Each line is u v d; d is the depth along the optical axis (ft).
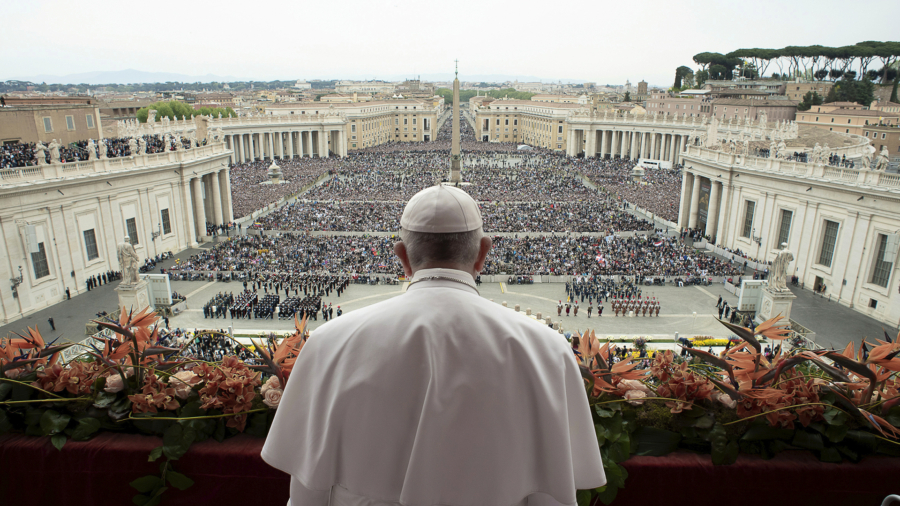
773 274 142.20
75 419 21.56
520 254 206.80
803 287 184.75
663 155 456.86
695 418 20.36
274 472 20.27
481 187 344.90
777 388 21.35
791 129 284.41
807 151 232.53
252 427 20.94
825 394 21.45
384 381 11.55
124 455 20.75
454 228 12.95
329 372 12.31
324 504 12.74
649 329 147.33
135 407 20.92
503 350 11.68
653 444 20.35
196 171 231.91
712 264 198.59
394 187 343.05
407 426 11.51
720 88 585.63
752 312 155.22
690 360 25.00
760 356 21.76
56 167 163.43
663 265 195.93
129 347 22.82
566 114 568.82
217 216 253.44
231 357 22.49
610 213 275.18
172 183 218.79
